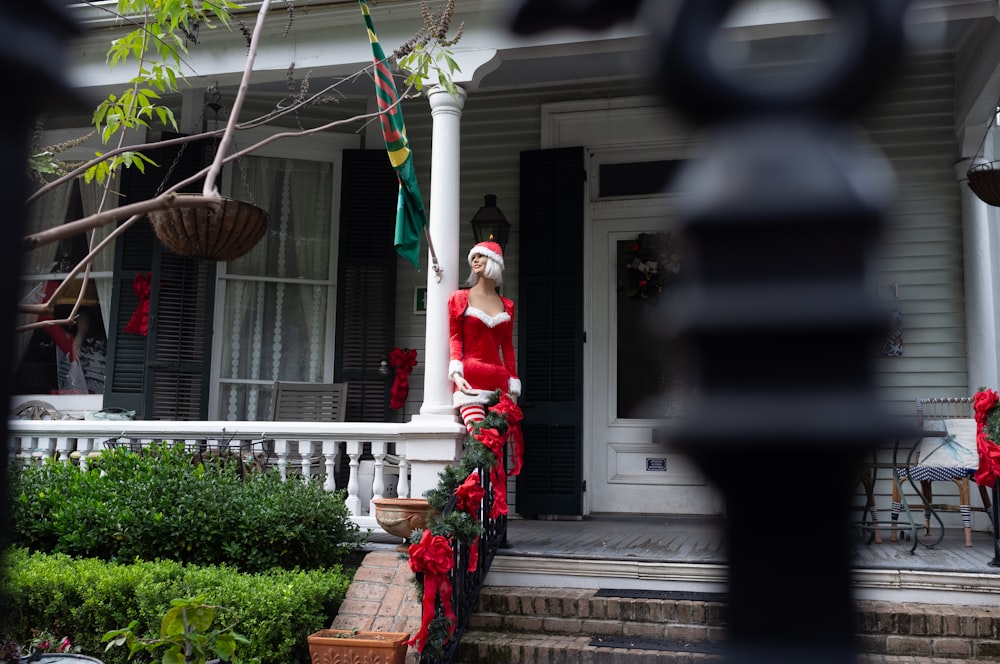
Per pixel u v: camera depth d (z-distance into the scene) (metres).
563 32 0.47
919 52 0.42
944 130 7.69
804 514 0.45
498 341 6.25
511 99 8.60
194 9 3.97
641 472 8.09
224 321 8.38
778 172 0.41
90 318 8.40
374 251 8.42
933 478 6.30
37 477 6.22
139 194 8.13
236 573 5.37
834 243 0.41
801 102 0.42
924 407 7.52
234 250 5.92
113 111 4.08
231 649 4.05
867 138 0.42
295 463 7.59
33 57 0.54
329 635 4.77
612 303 8.27
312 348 8.51
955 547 6.29
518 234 8.47
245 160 8.48
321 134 8.62
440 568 4.45
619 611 5.38
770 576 0.45
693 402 0.44
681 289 0.43
